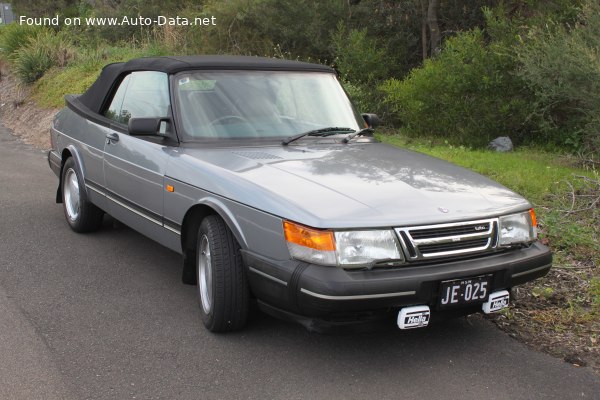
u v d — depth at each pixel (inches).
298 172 162.1
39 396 135.9
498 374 147.6
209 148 184.2
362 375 146.6
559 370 150.0
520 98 411.8
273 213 145.9
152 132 186.1
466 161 347.9
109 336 165.0
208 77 199.3
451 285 143.4
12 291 195.0
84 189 243.8
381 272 138.9
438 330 171.2
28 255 228.8
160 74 204.7
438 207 147.1
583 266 215.0
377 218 140.2
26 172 380.2
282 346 160.2
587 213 262.7
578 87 332.2
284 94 203.2
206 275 169.3
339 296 134.3
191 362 151.6
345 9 574.2
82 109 251.4
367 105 490.6
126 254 232.1
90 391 138.1
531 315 181.3
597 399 137.2
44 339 162.7
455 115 418.9
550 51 335.3
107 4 834.8
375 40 538.3
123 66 232.4
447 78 410.0
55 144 275.0
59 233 256.2
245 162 170.7
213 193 163.9
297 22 572.4
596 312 181.9
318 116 203.6
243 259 153.8
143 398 135.6
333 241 137.0
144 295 193.9
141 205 200.4
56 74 653.3
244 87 200.1
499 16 445.7
